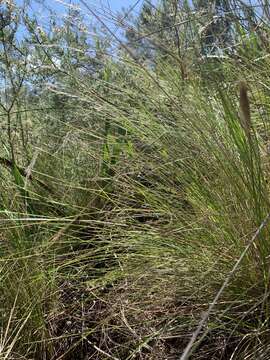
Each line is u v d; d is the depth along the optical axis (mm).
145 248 1704
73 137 2131
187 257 1585
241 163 1586
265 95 1851
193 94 1854
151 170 1896
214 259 1543
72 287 1812
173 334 1569
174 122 1812
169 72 2047
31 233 1957
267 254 1457
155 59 2035
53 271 1732
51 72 2326
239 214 1535
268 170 1594
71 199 2100
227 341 1425
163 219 1779
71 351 1669
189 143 1741
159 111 1866
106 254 1793
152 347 1554
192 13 1900
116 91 2033
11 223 1872
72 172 2174
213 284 1537
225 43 1945
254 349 1383
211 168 1676
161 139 1830
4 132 2336
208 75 1812
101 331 1664
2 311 1668
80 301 1797
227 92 1777
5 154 2328
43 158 2229
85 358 1652
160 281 1653
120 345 1555
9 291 1689
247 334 1383
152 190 1830
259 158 1458
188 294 1595
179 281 1589
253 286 1435
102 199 2062
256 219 1478
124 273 1714
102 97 2020
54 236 1836
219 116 1826
